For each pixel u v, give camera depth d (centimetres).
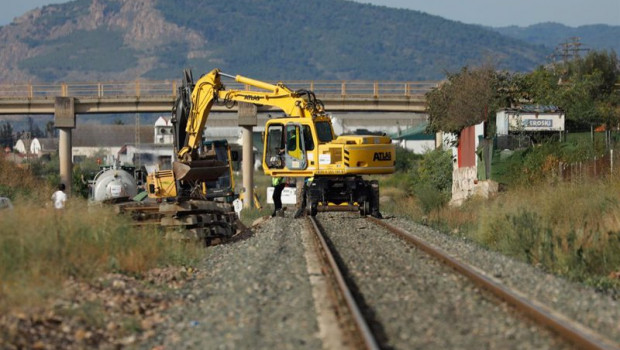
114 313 3006
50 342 2527
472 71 12850
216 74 7719
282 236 5744
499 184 9238
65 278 3434
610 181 6700
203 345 2514
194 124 7681
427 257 4369
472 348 2347
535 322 2652
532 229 4784
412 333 2527
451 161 12975
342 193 7681
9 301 2833
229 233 6097
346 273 3775
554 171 8244
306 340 2483
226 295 3344
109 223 4422
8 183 11212
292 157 7700
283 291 3341
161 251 4422
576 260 4059
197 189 6944
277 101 7781
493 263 4134
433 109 12838
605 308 2991
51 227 3878
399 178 18375
